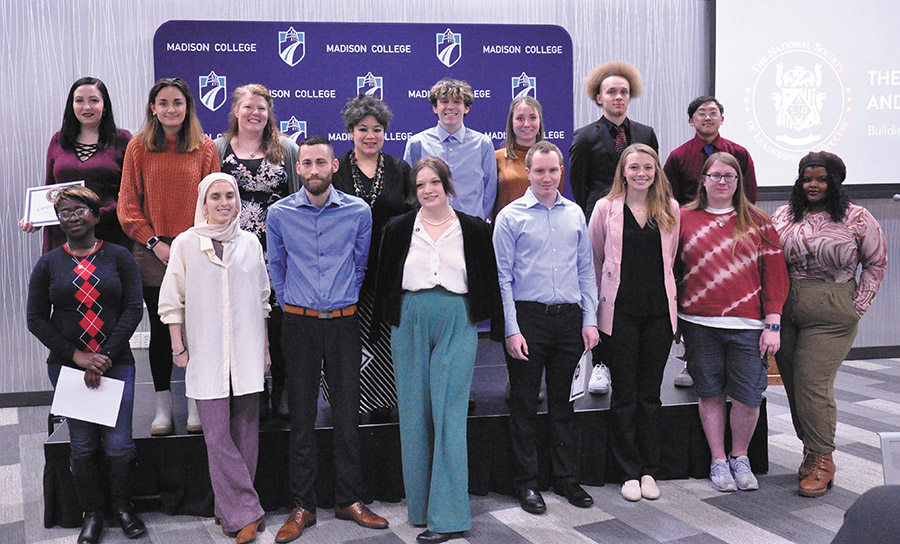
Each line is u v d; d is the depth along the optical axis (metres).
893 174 5.66
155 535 2.85
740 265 3.19
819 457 3.21
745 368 3.20
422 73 5.04
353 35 4.95
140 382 3.87
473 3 5.19
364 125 3.12
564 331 3.06
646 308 3.15
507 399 3.50
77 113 3.37
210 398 2.76
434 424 2.85
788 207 3.37
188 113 3.09
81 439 2.81
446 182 2.84
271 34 4.85
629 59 5.39
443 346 2.82
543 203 3.09
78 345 2.78
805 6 5.47
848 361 5.73
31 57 4.74
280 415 3.27
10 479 3.49
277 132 3.27
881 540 0.94
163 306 2.76
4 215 4.77
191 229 2.79
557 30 5.14
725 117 5.48
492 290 2.90
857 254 3.20
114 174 3.41
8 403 4.84
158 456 3.03
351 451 2.95
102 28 4.80
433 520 2.78
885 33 5.57
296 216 2.88
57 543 2.81
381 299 2.91
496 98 5.12
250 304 2.83
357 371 2.95
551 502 3.14
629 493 3.14
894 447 1.72
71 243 2.81
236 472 2.81
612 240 3.18
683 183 3.97
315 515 2.94
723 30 5.42
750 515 2.97
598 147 3.73
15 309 4.83
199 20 4.79
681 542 2.73
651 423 3.24
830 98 5.56
